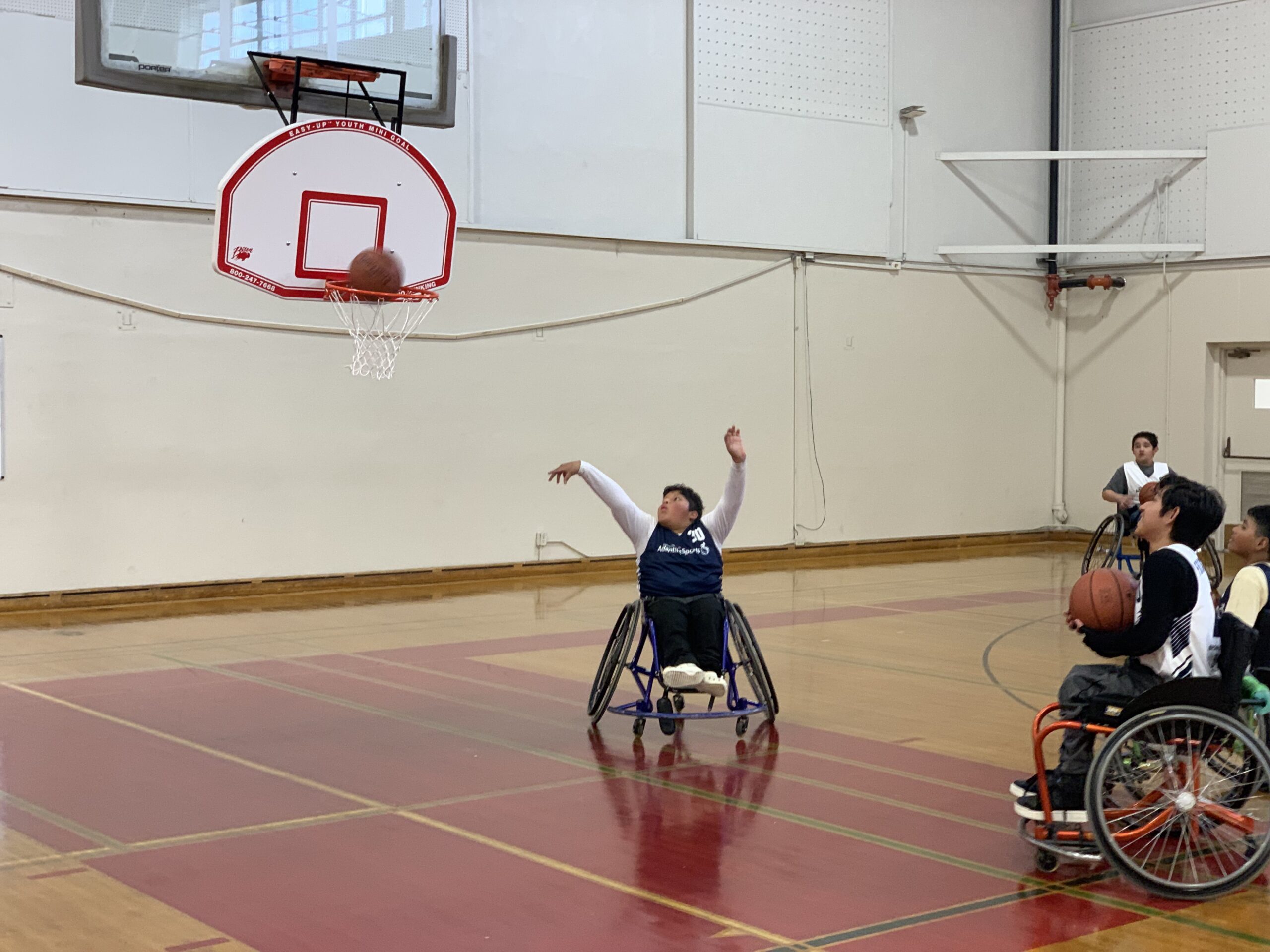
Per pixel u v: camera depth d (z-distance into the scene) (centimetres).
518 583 1348
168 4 815
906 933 406
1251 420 1656
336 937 402
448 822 526
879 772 608
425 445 1330
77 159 1150
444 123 921
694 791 575
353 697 779
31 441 1141
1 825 520
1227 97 1628
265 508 1250
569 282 1408
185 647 959
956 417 1714
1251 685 468
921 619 1095
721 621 681
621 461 1451
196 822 525
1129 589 457
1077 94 1761
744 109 1522
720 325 1516
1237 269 1630
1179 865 467
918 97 1664
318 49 866
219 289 1220
